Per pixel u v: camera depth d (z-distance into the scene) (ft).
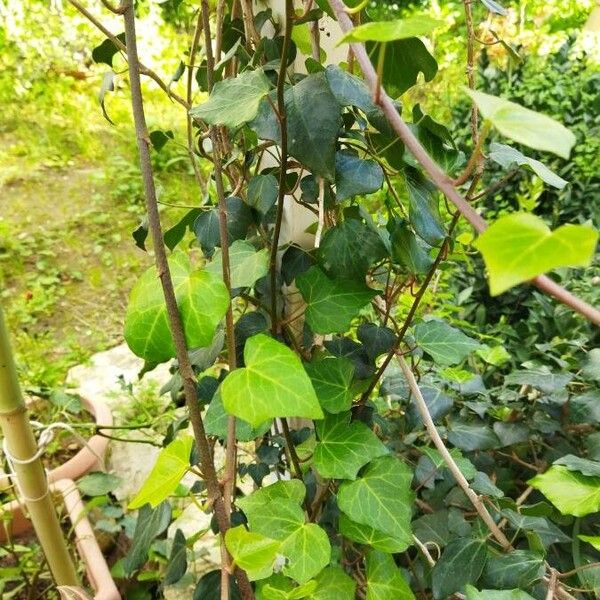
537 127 0.77
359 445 1.49
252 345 1.26
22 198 7.21
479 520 1.84
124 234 6.72
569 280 3.08
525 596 1.39
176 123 8.30
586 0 7.45
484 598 1.37
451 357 1.75
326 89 1.28
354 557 1.97
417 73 1.35
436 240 1.38
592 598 1.95
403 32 0.78
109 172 7.63
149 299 1.31
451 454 1.94
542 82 4.57
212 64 1.50
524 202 3.48
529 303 3.53
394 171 1.50
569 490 1.58
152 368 1.54
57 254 6.32
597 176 4.09
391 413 2.48
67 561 2.37
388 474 1.47
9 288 5.75
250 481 2.89
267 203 1.64
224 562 1.31
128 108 8.64
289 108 1.29
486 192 1.53
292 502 1.46
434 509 2.20
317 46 1.60
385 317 1.76
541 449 2.53
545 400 2.35
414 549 2.22
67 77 9.21
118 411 3.98
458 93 6.26
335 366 1.54
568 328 2.89
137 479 3.42
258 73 1.34
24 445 2.02
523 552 1.66
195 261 5.75
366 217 1.58
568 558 2.14
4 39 8.70
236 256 1.55
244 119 1.24
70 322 5.39
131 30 1.10
